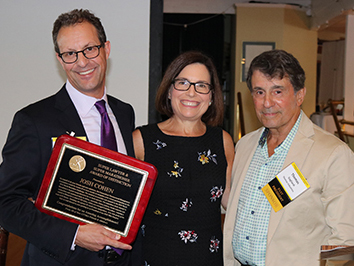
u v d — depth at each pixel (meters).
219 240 1.62
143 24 2.72
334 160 1.31
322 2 7.33
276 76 1.33
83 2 2.66
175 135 1.67
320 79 10.01
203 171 1.62
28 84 2.67
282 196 1.35
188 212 1.56
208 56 1.68
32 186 1.32
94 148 1.31
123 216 1.32
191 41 8.59
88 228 1.27
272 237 1.35
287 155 1.41
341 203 1.27
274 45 7.98
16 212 1.24
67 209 1.31
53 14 2.64
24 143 1.30
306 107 8.34
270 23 7.95
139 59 2.74
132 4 2.70
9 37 2.62
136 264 1.59
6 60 2.64
